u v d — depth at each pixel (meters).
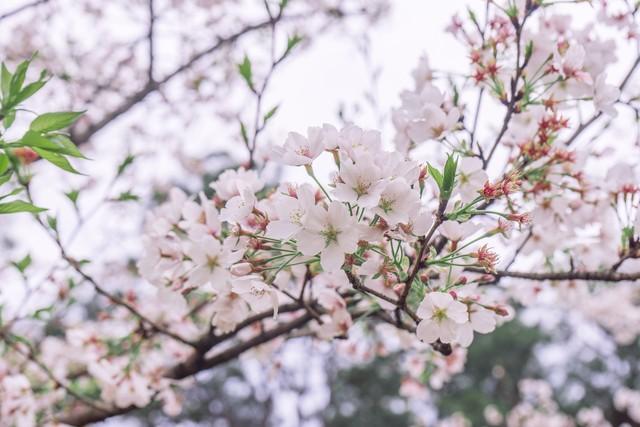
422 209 0.70
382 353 1.25
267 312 0.93
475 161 0.79
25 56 1.97
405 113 0.88
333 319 0.85
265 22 1.69
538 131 0.83
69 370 1.43
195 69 1.98
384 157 0.67
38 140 0.63
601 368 5.42
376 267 0.69
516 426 3.71
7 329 1.07
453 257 0.70
